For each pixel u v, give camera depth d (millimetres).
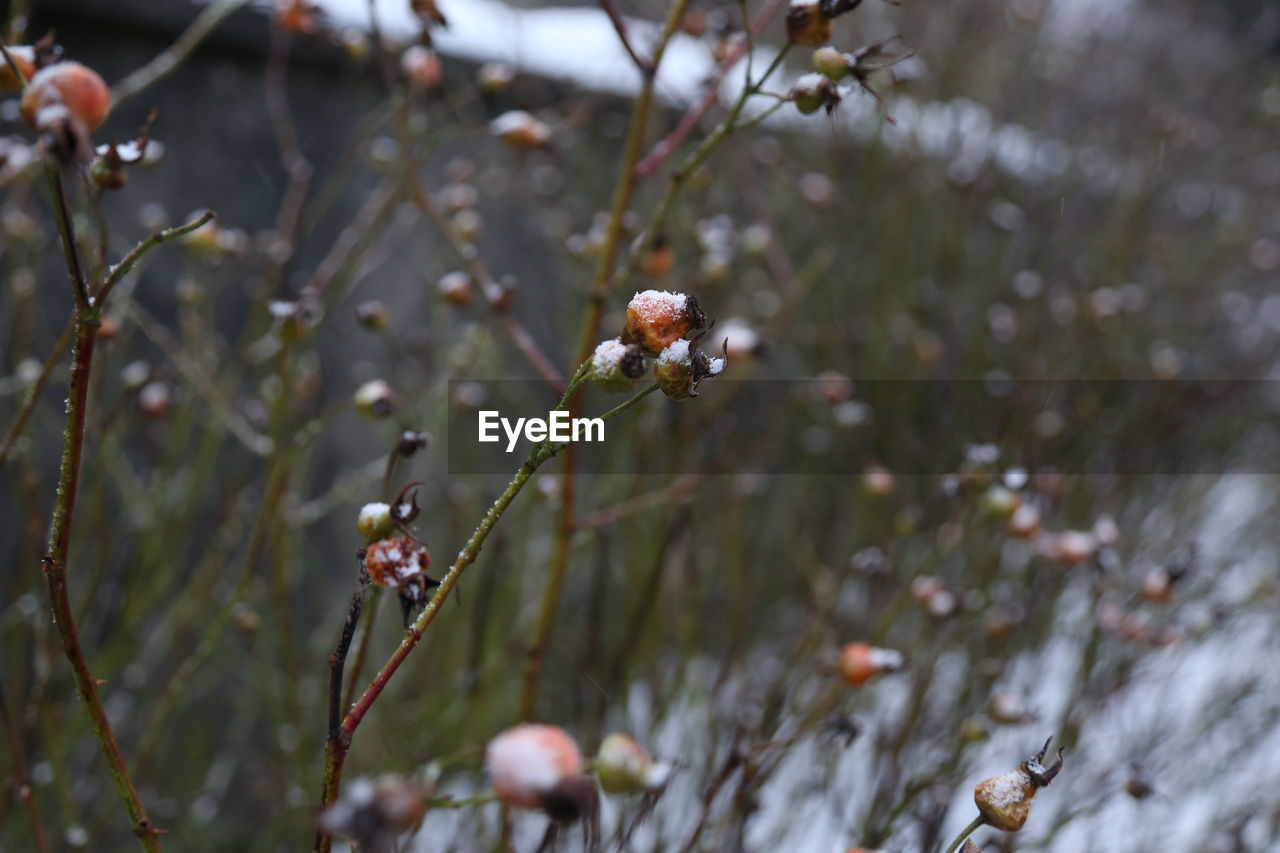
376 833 393
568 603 1143
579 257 809
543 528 1109
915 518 761
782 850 757
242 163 1092
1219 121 2047
